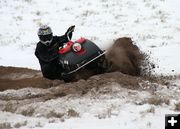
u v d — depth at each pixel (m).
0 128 22.61
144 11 81.75
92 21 78.06
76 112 24.72
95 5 89.44
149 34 66.19
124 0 91.44
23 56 57.91
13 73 40.53
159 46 57.38
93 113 24.94
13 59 56.12
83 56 32.41
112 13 82.19
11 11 88.88
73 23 78.12
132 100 26.77
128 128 21.77
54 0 95.69
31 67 50.94
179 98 27.69
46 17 83.69
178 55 51.44
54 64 33.41
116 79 30.44
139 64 35.25
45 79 34.41
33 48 62.97
